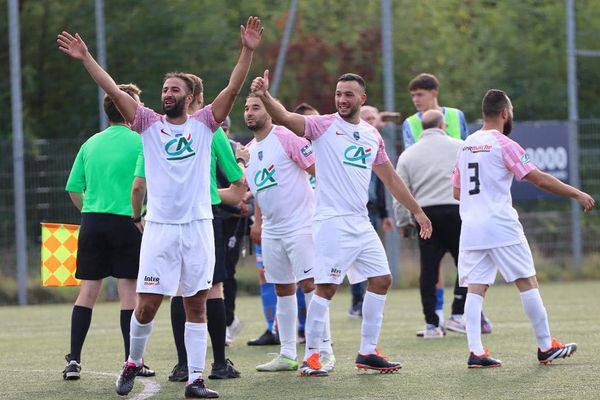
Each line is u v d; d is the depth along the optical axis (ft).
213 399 62.08
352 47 224.94
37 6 230.27
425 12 251.60
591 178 167.84
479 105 248.73
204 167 62.03
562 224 171.42
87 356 86.63
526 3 273.54
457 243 93.20
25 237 154.81
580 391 60.85
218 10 230.07
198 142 61.62
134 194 69.00
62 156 159.84
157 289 61.31
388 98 156.76
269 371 73.92
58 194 159.33
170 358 83.92
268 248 74.43
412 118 99.60
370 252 70.23
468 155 74.08
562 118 260.21
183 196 61.26
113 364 81.05
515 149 72.54
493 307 124.26
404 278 159.94
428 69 240.12
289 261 74.38
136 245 72.33
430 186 92.89
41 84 230.48
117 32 222.07
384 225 109.81
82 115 229.04
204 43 222.28
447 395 60.80
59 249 77.05
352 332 100.17
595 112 264.93
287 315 74.74
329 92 219.82
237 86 61.36
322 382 67.46
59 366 80.48
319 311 70.23
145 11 223.30
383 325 107.04
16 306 153.38
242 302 145.28
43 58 230.48
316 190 70.13
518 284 73.56
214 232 70.54
